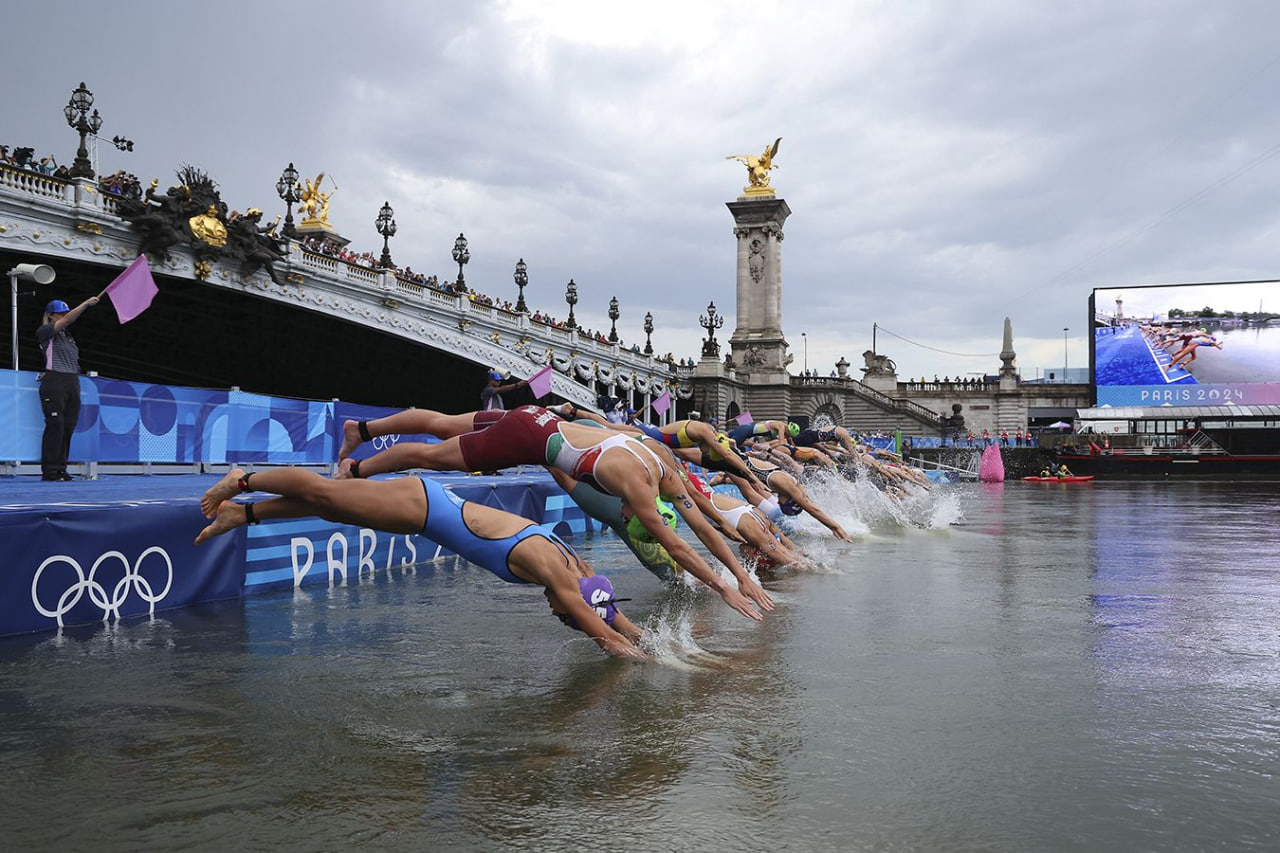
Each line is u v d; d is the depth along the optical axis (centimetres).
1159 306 6494
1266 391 6288
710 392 6669
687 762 329
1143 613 648
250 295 3597
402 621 627
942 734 361
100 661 496
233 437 1540
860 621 617
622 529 808
